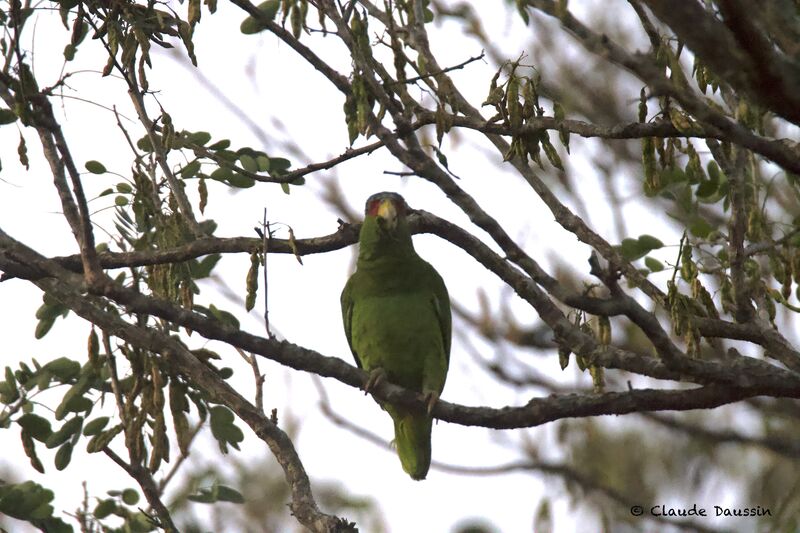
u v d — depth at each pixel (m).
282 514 15.64
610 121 16.56
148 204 10.12
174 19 9.49
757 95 6.12
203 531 11.90
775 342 8.98
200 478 12.15
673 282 8.64
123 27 9.65
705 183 10.41
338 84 9.35
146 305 8.81
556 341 9.07
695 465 17.22
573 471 16.64
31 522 10.20
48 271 9.46
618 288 8.30
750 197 9.98
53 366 10.30
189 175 10.37
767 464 17.17
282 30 9.42
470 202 9.31
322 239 10.45
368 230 12.18
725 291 9.81
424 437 12.15
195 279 11.30
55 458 10.18
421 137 15.91
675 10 5.85
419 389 12.59
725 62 5.98
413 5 10.75
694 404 8.85
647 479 17.16
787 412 16.83
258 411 9.55
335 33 9.29
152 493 9.84
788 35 6.24
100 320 9.24
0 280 9.41
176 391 10.26
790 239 9.77
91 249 8.77
